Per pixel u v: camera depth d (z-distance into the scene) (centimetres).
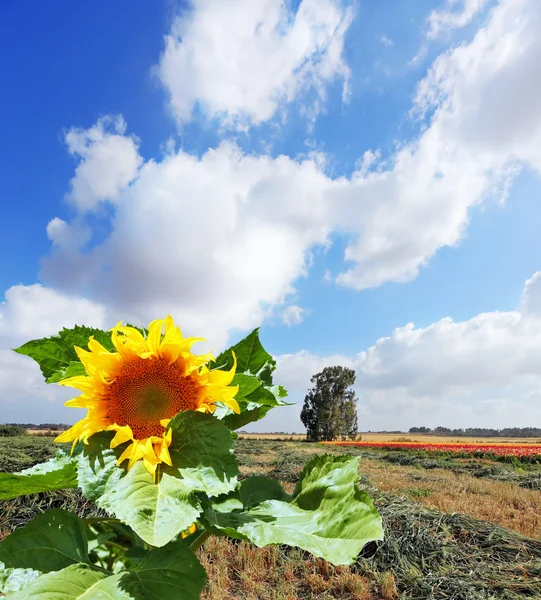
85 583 139
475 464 2544
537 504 1361
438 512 943
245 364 212
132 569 158
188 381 173
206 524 161
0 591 138
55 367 197
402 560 733
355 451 3706
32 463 1132
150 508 136
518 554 775
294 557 760
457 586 652
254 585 661
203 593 624
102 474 149
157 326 180
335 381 7306
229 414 198
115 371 174
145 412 167
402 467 2492
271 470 1884
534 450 3503
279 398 203
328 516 169
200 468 152
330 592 654
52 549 153
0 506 807
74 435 164
